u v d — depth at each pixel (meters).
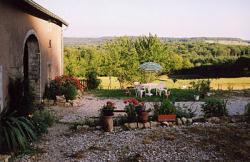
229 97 18.19
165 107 10.66
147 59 29.95
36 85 14.79
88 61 35.06
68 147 8.21
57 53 19.27
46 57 16.30
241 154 7.45
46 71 16.30
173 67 35.34
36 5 11.70
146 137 8.79
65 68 30.33
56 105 14.64
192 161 7.11
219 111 11.30
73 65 32.81
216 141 8.34
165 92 17.95
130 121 10.23
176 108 11.23
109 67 28.45
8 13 10.36
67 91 15.37
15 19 11.10
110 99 17.34
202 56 56.25
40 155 7.57
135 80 25.05
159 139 8.60
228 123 10.38
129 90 19.44
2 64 9.80
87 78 23.11
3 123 7.81
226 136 8.75
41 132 9.08
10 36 10.58
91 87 22.42
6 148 7.56
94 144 8.42
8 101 10.27
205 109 11.45
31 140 8.32
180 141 8.39
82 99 17.08
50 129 10.09
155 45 30.47
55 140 8.83
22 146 7.68
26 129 8.06
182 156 7.39
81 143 8.54
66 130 9.99
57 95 15.31
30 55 14.71
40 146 8.23
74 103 14.84
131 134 9.17
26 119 8.38
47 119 10.41
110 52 29.55
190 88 21.77
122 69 26.70
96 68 34.19
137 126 9.91
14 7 10.97
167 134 9.01
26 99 10.46
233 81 32.72
